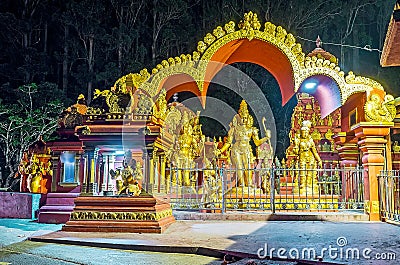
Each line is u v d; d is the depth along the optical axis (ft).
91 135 28.27
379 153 33.01
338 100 35.83
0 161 79.05
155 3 87.81
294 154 41.98
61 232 25.40
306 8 88.63
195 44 87.45
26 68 82.33
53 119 70.64
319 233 24.09
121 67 87.40
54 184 37.78
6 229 30.50
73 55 89.20
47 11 92.02
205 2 88.89
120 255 19.31
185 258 18.65
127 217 25.58
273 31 33.76
